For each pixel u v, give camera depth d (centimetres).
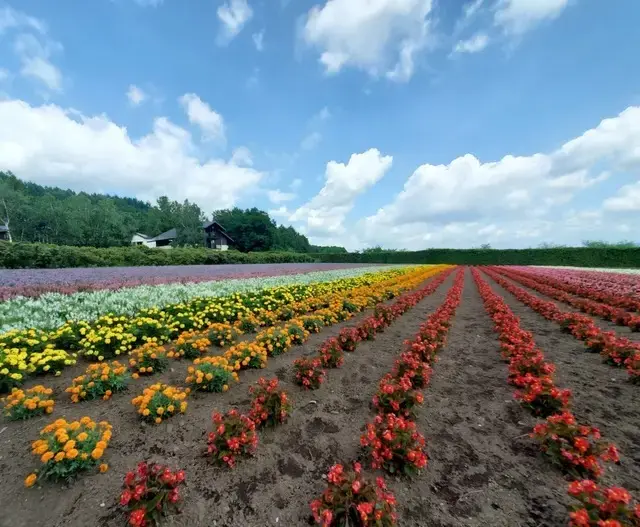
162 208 8038
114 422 302
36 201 5922
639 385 390
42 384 377
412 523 198
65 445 221
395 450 244
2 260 1361
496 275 2109
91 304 680
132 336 483
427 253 4653
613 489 182
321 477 241
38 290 800
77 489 219
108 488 221
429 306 994
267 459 260
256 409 296
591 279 1523
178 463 250
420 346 458
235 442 245
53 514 199
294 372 441
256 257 3581
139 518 179
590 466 227
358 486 187
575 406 344
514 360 420
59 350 420
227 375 380
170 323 581
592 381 407
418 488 229
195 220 7088
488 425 314
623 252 3281
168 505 204
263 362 448
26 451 254
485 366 475
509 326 591
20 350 402
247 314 696
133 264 2114
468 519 201
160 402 308
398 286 1297
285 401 308
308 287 1120
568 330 645
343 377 432
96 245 5444
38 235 5306
